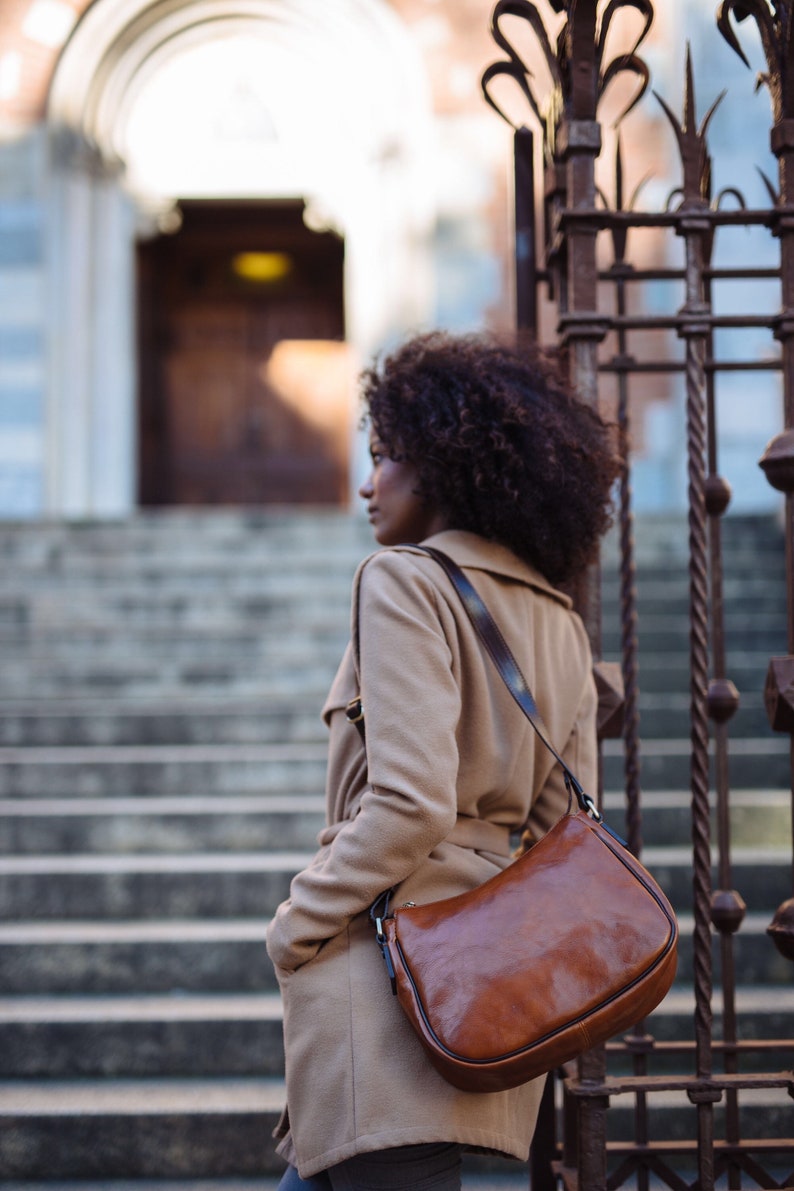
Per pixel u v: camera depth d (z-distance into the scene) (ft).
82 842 11.94
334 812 4.83
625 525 6.67
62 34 31.94
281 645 18.33
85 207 32.17
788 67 5.88
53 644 18.62
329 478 37.37
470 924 4.20
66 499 31.76
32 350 31.73
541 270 6.98
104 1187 7.90
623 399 7.32
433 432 4.84
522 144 6.93
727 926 6.70
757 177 29.09
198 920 10.68
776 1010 8.90
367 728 4.30
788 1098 8.30
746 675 15.97
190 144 32.91
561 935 4.13
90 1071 8.87
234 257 38.17
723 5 6.08
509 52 6.73
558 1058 4.00
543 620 5.01
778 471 5.87
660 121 29.63
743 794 12.26
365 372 5.43
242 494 37.24
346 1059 4.25
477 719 4.61
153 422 37.19
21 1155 7.99
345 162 32.48
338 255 38.11
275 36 32.58
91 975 9.79
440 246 31.65
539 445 4.86
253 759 13.28
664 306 29.76
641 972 4.09
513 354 5.23
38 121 31.99
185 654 18.43
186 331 37.91
